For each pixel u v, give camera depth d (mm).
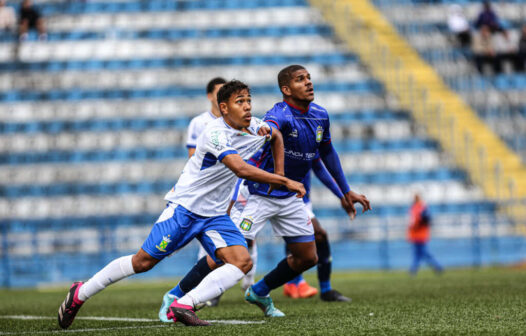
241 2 93062
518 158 75250
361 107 80438
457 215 68000
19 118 77750
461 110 80125
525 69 84750
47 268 60719
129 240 61531
